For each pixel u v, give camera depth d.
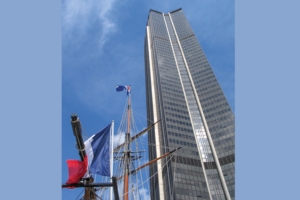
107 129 28.28
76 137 23.66
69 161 25.36
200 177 141.38
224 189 137.75
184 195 128.88
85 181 24.67
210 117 175.88
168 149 150.88
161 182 140.62
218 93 188.50
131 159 47.62
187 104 186.75
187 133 164.88
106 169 25.91
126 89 52.47
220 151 155.50
